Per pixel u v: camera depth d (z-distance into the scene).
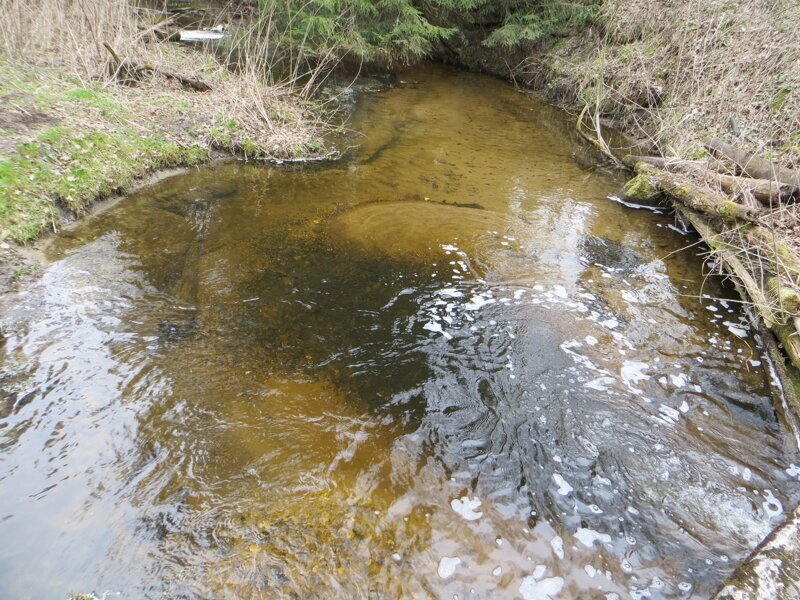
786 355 4.46
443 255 5.97
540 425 3.76
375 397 3.91
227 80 9.98
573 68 12.97
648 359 4.52
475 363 4.33
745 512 3.23
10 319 4.25
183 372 3.98
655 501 3.27
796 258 5.09
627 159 9.30
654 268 6.02
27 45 8.68
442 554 2.85
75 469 3.14
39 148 6.14
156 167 7.33
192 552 2.76
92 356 4.02
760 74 8.42
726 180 6.74
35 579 2.58
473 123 11.52
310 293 5.09
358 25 13.32
